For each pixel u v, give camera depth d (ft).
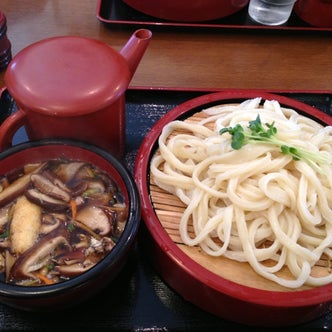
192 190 1.34
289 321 1.18
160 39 2.07
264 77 1.95
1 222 1.16
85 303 1.21
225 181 1.31
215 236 1.28
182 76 1.92
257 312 1.14
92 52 1.26
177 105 1.70
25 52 1.26
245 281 1.16
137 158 1.40
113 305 1.22
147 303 1.23
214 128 1.50
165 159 1.40
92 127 1.27
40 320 1.18
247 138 1.30
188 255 1.21
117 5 2.14
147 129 1.63
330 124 1.52
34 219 1.15
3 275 1.06
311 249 1.25
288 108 1.59
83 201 1.21
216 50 2.05
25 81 1.18
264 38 2.13
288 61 2.03
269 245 1.27
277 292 1.11
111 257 1.01
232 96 1.60
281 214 1.29
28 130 1.33
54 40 1.29
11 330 1.16
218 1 2.00
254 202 1.26
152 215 1.25
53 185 1.23
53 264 1.07
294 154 1.28
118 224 1.16
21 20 2.11
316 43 2.12
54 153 1.26
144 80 1.89
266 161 1.28
